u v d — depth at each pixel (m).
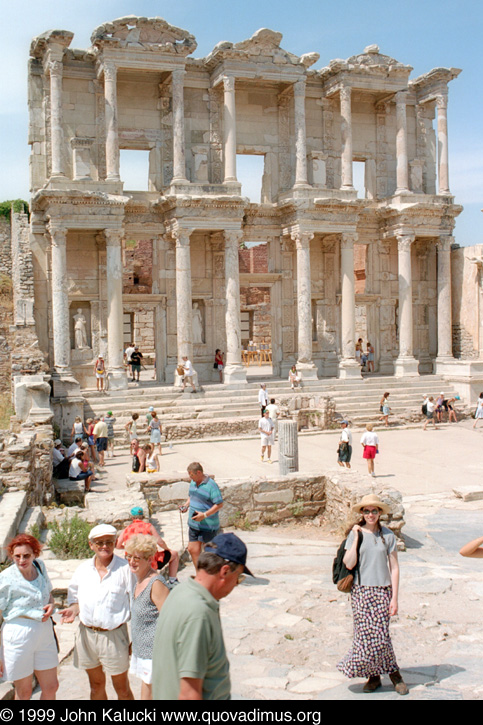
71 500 23.00
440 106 45.53
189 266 39.22
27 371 34.22
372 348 46.84
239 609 11.83
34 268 38.91
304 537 17.45
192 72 41.59
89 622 7.92
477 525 19.39
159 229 40.88
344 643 10.30
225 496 18.05
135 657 7.61
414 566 14.48
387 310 46.81
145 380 45.25
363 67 42.66
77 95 39.56
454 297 48.06
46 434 24.14
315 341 45.25
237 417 36.06
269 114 43.56
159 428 30.88
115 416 35.38
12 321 41.34
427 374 47.06
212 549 5.77
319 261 45.16
